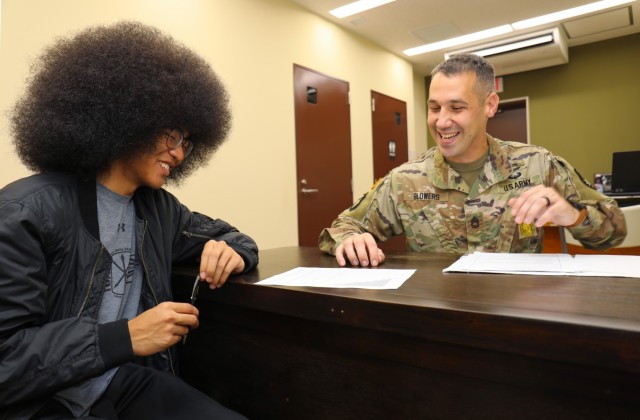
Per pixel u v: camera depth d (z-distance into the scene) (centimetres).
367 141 470
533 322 48
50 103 78
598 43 514
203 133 96
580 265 80
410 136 558
